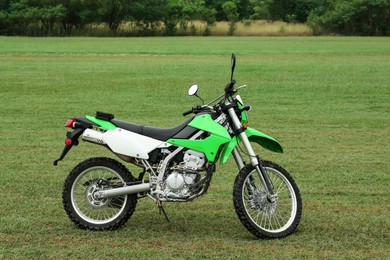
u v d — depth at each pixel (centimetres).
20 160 1051
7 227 691
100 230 682
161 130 678
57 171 972
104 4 8038
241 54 4044
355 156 1098
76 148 1153
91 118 688
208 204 796
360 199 824
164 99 1872
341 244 646
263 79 2434
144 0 8250
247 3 10006
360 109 1686
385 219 732
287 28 8512
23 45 4947
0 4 8144
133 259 599
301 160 1063
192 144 664
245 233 685
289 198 777
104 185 685
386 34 8144
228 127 682
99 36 7950
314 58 3672
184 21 8300
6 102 1797
